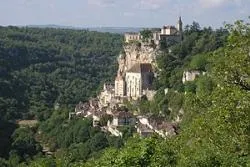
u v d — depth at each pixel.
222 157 65.31
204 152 67.31
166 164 71.06
